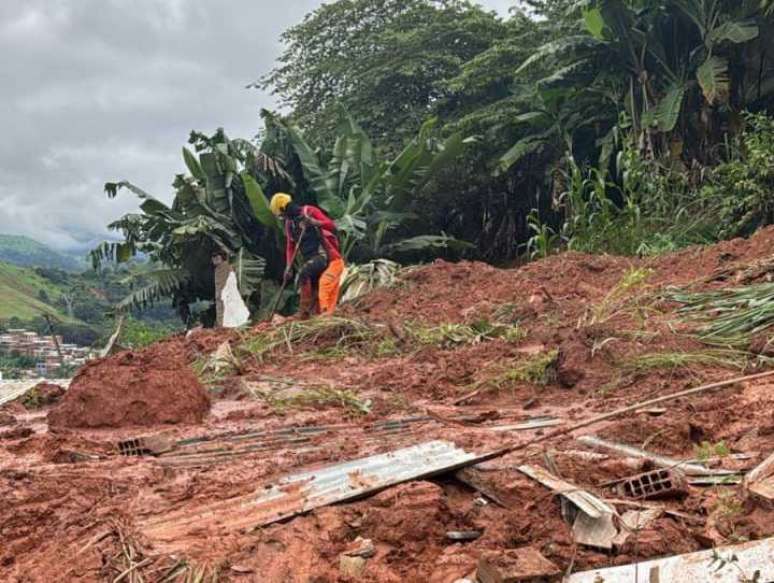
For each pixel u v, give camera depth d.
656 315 7.61
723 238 13.45
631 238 14.05
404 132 25.52
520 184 22.84
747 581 2.77
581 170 20.02
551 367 6.55
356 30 29.19
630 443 4.54
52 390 7.78
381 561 3.34
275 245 21.72
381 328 9.27
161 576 3.30
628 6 16.88
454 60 24.94
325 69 28.14
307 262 10.78
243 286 19.20
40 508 4.08
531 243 16.81
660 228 14.51
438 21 26.45
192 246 20.47
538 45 22.39
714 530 3.26
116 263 22.95
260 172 21.45
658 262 10.54
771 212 13.16
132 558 3.44
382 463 4.30
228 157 20.66
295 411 6.34
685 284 8.70
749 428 4.54
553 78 18.41
